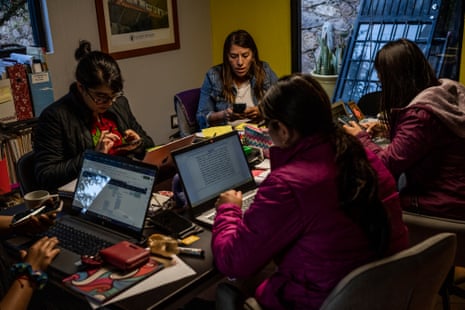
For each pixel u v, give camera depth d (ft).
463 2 11.55
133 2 12.88
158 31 13.74
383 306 4.17
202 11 15.06
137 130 8.75
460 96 6.73
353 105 9.28
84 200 5.99
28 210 5.65
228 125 9.64
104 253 4.86
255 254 4.31
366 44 13.03
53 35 11.44
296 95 4.18
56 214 5.56
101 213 5.75
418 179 6.71
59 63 11.66
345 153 4.14
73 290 4.52
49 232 5.65
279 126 4.32
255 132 8.11
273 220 4.19
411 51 6.54
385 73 6.69
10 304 4.26
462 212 6.45
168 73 14.39
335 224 4.13
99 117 8.14
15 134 9.77
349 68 13.39
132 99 13.47
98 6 12.13
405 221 6.59
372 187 4.10
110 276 4.67
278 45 14.38
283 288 4.53
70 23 11.72
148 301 4.31
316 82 4.36
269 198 4.21
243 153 6.66
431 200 6.56
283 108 4.21
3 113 9.70
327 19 13.48
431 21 12.05
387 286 4.08
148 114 14.03
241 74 10.62
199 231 5.55
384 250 4.32
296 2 13.67
